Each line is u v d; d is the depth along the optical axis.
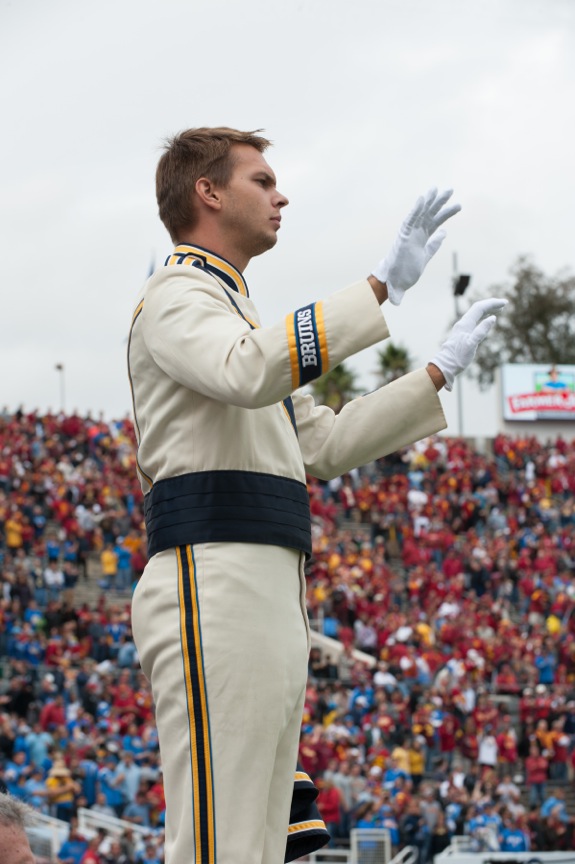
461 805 22.56
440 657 28.64
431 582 33.75
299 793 3.55
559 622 33.06
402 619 30.73
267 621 3.24
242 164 3.61
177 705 3.22
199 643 3.20
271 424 3.43
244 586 3.24
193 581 3.25
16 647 27.16
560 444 45.53
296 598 3.37
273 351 3.16
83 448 39.53
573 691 28.30
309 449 3.80
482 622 31.34
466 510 39.50
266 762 3.18
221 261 3.57
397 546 37.41
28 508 33.88
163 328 3.36
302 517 3.42
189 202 3.60
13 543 32.78
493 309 3.73
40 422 40.12
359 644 30.53
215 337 3.27
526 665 29.53
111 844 18.56
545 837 22.77
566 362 71.56
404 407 3.76
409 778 24.31
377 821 21.69
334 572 33.25
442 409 3.77
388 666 28.08
